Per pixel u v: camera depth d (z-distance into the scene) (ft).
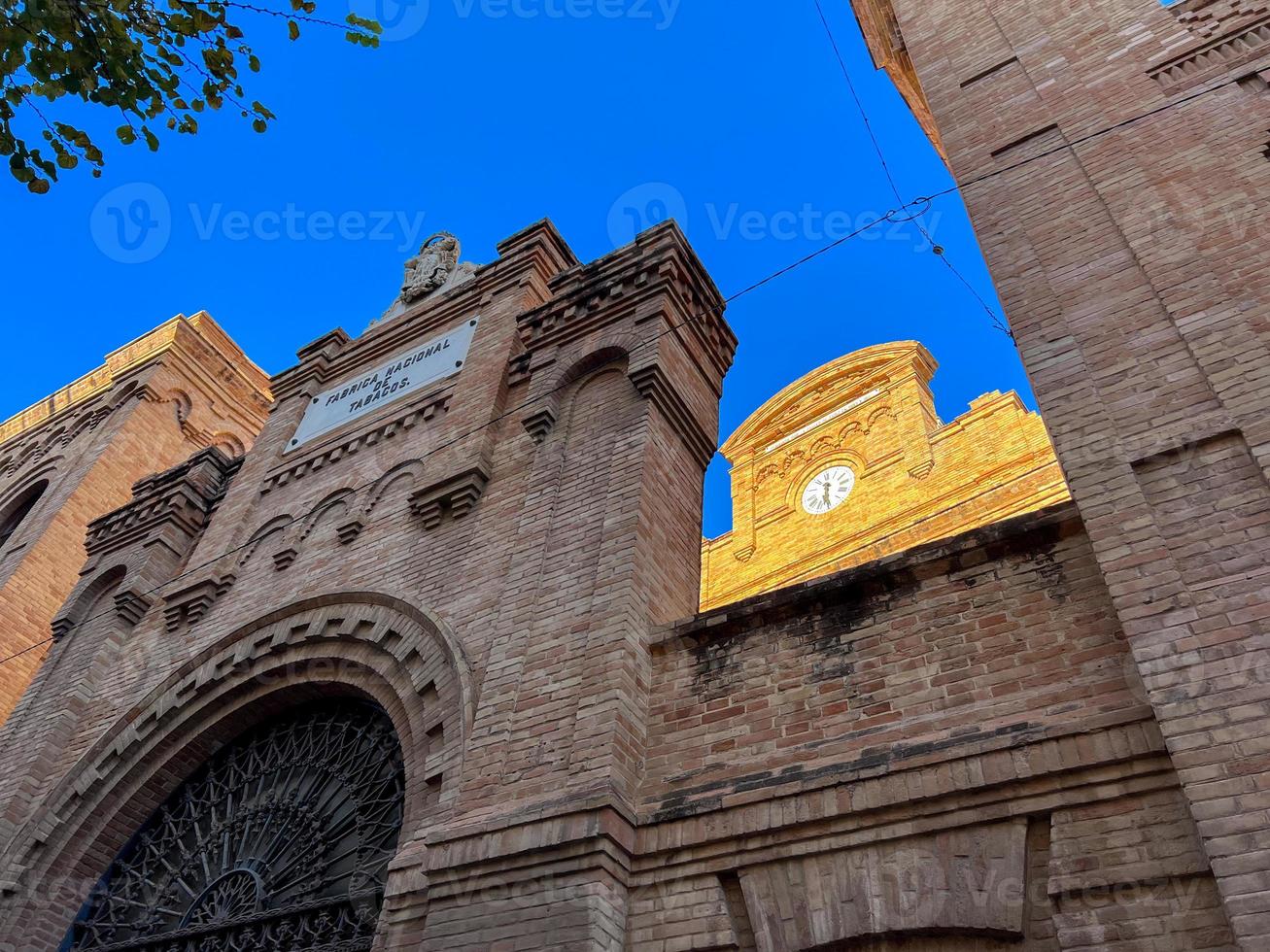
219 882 34.17
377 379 51.34
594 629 27.63
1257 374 21.52
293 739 37.42
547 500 33.65
